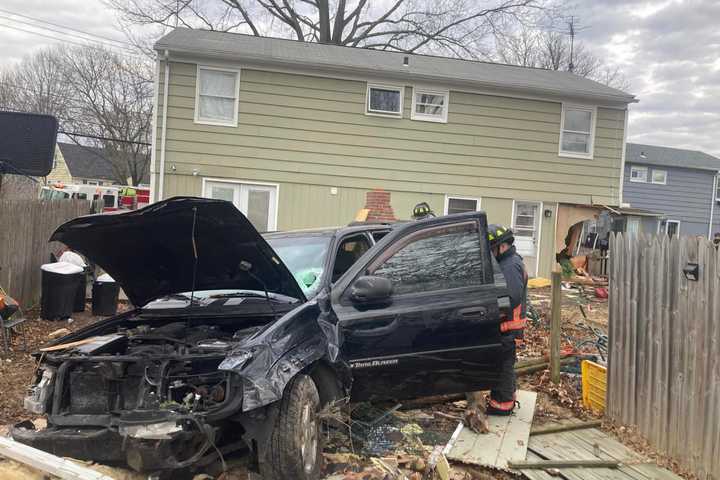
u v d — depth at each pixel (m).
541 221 14.85
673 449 4.21
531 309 9.09
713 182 30.30
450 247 4.53
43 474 3.07
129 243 3.78
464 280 4.49
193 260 3.91
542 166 14.73
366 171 13.88
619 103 15.00
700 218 30.23
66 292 8.61
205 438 3.22
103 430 3.17
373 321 3.98
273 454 3.21
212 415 3.08
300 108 13.55
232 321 4.20
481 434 4.45
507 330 4.62
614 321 5.04
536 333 8.34
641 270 4.66
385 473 3.62
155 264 4.05
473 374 4.43
